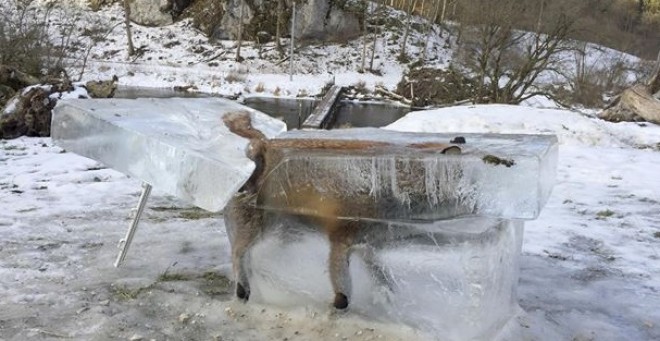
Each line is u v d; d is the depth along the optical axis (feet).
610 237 21.30
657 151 42.70
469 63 103.30
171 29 155.74
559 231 21.85
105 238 19.07
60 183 26.66
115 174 28.91
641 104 60.54
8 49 76.74
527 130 45.98
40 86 43.37
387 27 164.35
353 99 124.77
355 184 12.39
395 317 13.20
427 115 48.62
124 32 153.38
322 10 156.97
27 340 12.49
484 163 11.45
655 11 174.09
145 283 15.49
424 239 12.51
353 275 13.41
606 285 16.76
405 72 139.85
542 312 14.73
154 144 12.60
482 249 12.19
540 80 115.55
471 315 12.48
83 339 12.62
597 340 13.51
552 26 95.71
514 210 11.29
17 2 125.90
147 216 21.93
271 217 13.53
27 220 20.67
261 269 13.97
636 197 27.84
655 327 14.28
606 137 45.75
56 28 145.07
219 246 18.63
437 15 175.22
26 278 15.65
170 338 12.84
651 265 18.57
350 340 12.85
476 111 49.57
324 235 13.21
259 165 13.07
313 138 14.78
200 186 12.15
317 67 146.30
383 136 15.51
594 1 115.24
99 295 14.76
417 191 12.03
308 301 13.85
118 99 15.21
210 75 133.18
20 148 36.14
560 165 35.32
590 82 104.22
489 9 96.89
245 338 12.94
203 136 13.89
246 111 16.55
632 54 149.89
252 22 155.22
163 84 124.67
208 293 15.06
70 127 13.61
